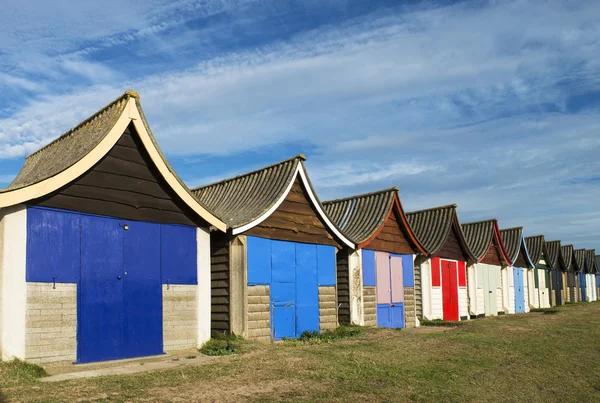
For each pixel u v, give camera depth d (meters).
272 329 16.78
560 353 16.36
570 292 50.72
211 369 11.30
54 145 15.64
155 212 13.73
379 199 22.91
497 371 13.25
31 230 11.41
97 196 12.60
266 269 16.81
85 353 12.02
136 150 13.48
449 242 28.28
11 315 10.91
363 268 21.09
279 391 9.83
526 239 43.25
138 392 9.17
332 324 19.06
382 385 10.85
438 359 13.94
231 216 17.11
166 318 13.70
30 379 9.98
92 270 12.35
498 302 33.78
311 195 18.44
